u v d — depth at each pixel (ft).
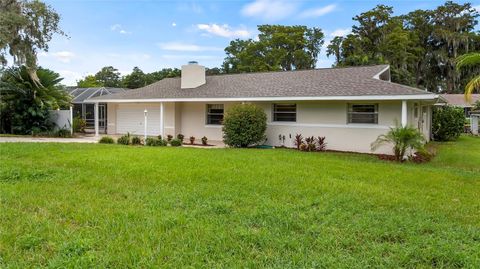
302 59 166.91
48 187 20.80
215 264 11.08
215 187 21.45
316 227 14.42
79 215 15.58
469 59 39.55
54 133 63.21
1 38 52.95
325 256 11.75
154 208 16.89
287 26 169.89
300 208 17.31
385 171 29.27
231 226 14.51
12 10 56.95
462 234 14.10
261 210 16.71
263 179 24.03
